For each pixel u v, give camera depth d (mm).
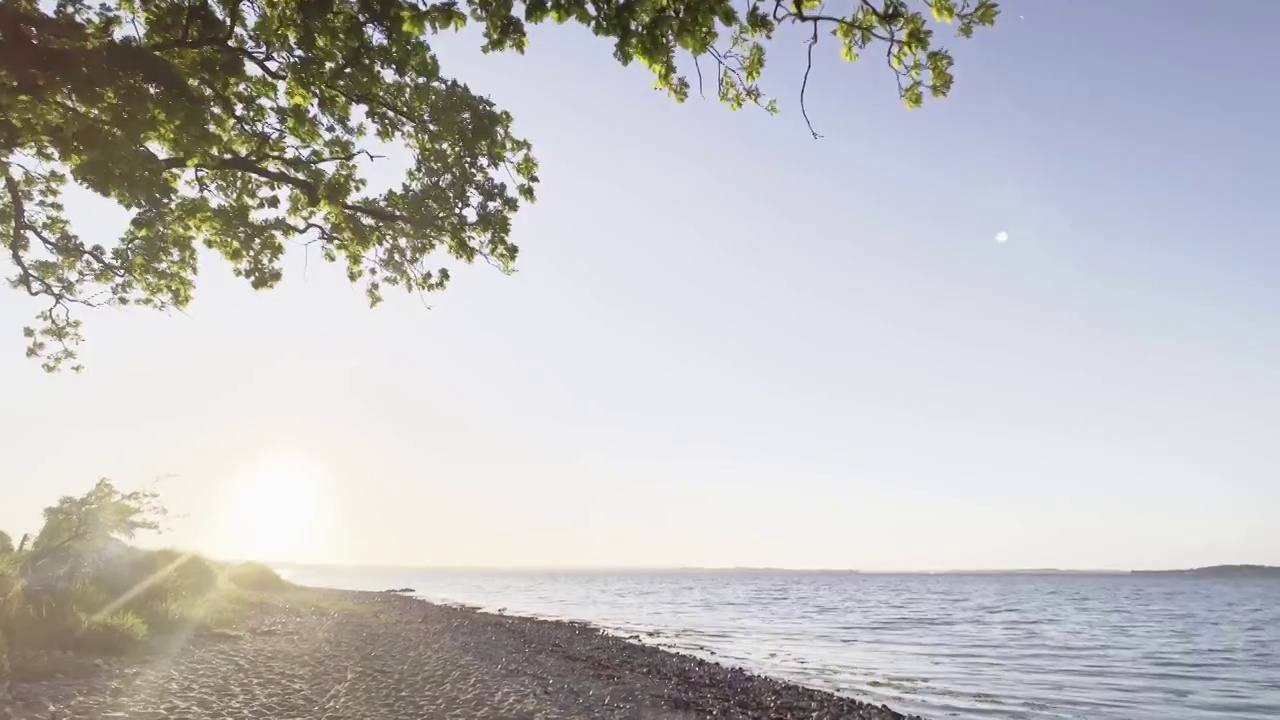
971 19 6238
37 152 11008
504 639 31844
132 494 26938
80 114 7410
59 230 12984
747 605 85062
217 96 8180
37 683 13891
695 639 41844
